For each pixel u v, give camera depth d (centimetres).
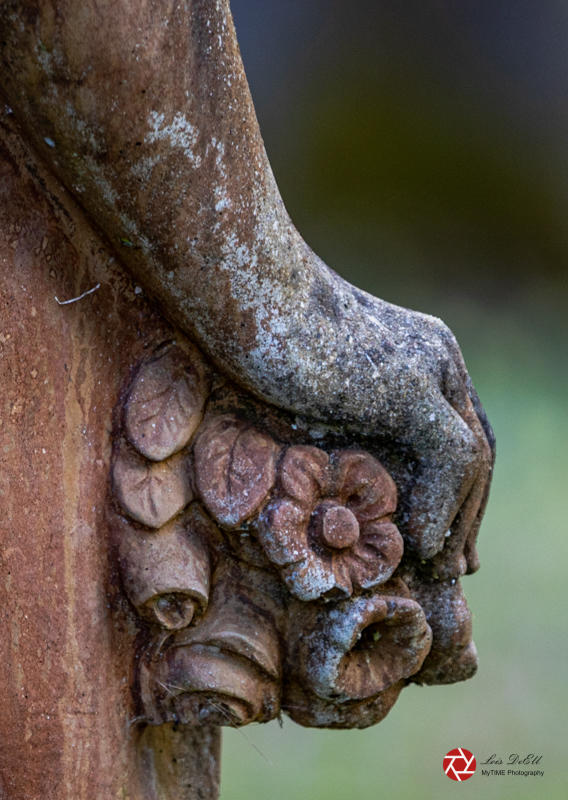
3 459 92
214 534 96
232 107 91
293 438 97
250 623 97
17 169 92
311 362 95
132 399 95
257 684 97
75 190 91
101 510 95
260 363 94
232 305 93
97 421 94
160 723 97
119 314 94
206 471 95
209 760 104
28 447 93
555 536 185
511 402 239
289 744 138
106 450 95
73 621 94
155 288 93
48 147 91
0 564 92
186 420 95
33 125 90
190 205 91
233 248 92
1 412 92
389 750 137
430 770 133
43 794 94
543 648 155
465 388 99
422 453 97
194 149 91
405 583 100
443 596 100
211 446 96
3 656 93
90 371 94
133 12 88
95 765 95
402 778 132
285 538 95
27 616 93
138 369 95
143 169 90
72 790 95
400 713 145
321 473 96
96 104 89
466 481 98
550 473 208
